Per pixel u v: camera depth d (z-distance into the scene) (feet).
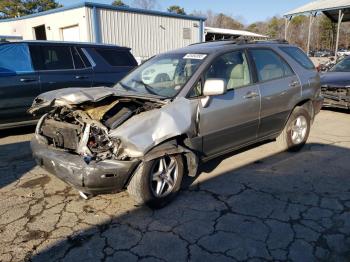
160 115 10.64
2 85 18.93
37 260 8.85
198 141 12.24
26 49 20.34
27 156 16.78
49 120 12.48
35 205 11.74
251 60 14.74
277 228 10.24
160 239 9.75
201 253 9.11
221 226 10.38
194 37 62.13
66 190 12.90
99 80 22.70
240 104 13.57
